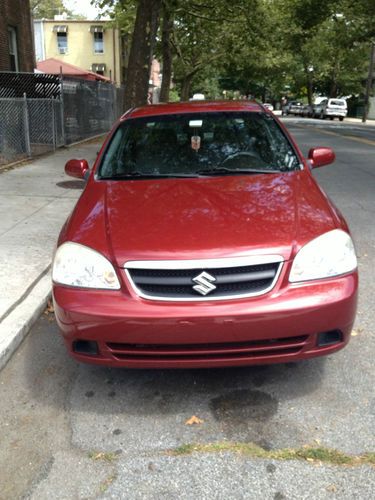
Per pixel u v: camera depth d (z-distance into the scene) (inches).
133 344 116.1
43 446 111.6
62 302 118.6
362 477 99.5
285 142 173.6
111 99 960.3
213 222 124.8
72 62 1763.0
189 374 137.9
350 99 2388.0
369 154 577.3
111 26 1228.5
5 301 174.7
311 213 130.2
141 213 131.6
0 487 100.2
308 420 117.6
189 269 114.1
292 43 1104.2
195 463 104.7
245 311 111.3
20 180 398.3
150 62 508.4
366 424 115.4
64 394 131.0
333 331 118.8
